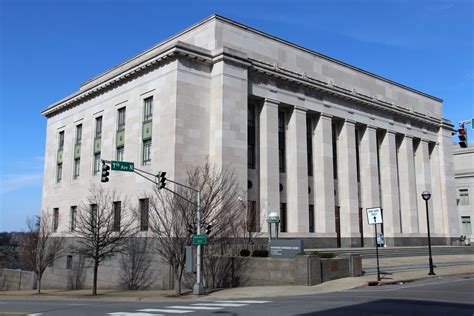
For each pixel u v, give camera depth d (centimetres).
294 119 4284
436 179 5972
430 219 5716
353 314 1430
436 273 2952
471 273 3041
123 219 3891
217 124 3694
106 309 1917
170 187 3441
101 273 4075
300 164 4244
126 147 4075
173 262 2977
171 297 2623
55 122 5400
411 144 5619
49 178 5328
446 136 6178
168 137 3594
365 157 5000
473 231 8038
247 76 3922
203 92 3772
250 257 2908
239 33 4103
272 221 3391
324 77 4778
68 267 4625
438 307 1566
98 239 3538
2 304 2447
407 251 4297
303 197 4212
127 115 4131
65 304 2338
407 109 5569
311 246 4169
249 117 4072
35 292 4262
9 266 6931
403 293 2020
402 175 5475
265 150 4006
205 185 3344
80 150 4825
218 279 3078
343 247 4553
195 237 2617
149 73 3941
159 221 3353
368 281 2497
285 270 2661
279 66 4353
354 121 4884
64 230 4812
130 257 3725
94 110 4653
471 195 8144
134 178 3897
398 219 5191
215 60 3806
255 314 1511
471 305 1611
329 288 2381
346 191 4681
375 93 5356
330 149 4559
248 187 3903
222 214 3316
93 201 4225
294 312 1521
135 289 3625
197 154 3641
